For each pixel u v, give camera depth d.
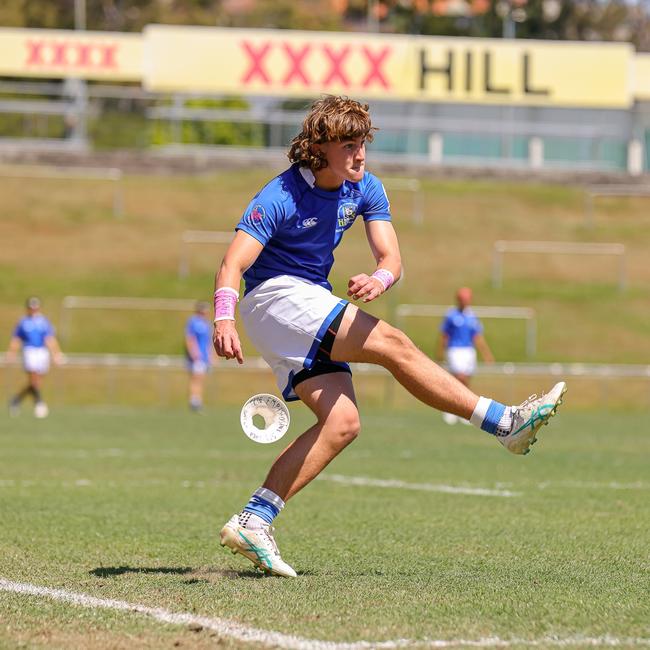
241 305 19.77
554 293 129.62
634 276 135.75
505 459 48.72
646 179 168.75
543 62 167.12
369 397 101.94
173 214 145.12
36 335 82.94
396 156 174.62
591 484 38.56
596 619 16.14
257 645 14.44
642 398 104.12
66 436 60.62
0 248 131.25
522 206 154.75
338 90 163.38
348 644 14.47
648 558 22.67
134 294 122.94
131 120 172.12
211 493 35.19
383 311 121.69
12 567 21.02
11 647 14.40
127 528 26.89
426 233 143.50
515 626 15.59
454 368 80.62
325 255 19.70
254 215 19.06
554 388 19.20
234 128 170.75
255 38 162.38
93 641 14.73
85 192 149.62
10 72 161.25
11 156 159.38
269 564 19.64
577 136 176.38
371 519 29.00
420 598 17.55
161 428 68.06
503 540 25.19
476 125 174.88
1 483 37.47
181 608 16.83
